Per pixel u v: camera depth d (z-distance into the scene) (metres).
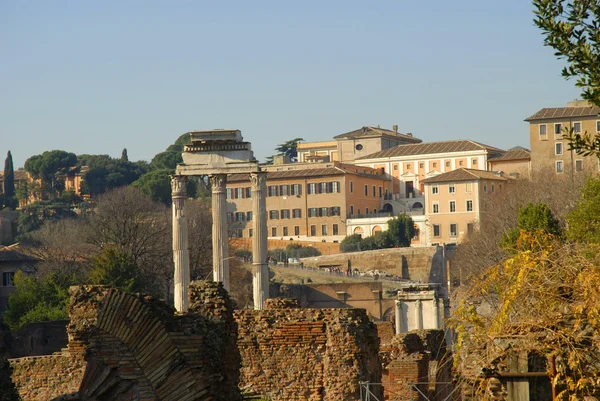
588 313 26.66
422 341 52.78
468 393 28.89
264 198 132.50
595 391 26.20
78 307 36.31
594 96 30.70
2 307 176.25
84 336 36.03
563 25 31.03
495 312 30.61
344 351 39.62
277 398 39.88
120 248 167.38
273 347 40.16
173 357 26.92
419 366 49.72
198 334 27.48
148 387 26.88
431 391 50.94
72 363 40.50
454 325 30.00
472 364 28.81
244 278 190.62
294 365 39.97
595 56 30.89
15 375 40.53
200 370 27.12
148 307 27.41
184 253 134.75
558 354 26.55
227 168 132.88
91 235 180.38
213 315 31.39
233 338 32.25
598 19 31.19
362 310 41.09
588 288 27.12
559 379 26.53
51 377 40.50
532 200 170.50
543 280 28.05
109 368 27.36
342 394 39.34
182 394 26.72
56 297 138.12
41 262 173.00
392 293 192.25
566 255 28.70
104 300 27.42
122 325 27.08
